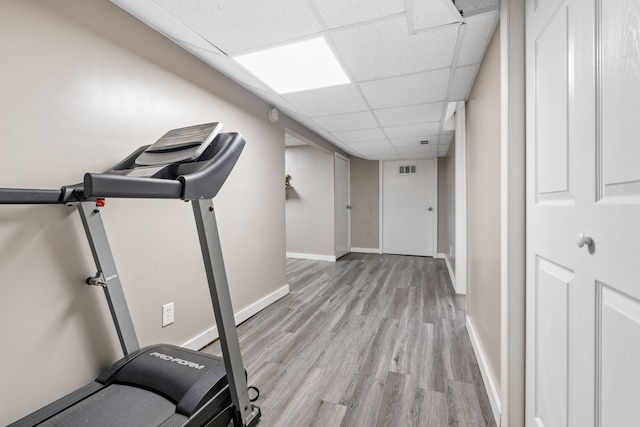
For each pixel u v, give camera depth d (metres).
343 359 1.84
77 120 1.27
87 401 1.12
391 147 4.58
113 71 1.41
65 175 1.23
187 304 1.85
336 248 5.12
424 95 2.40
